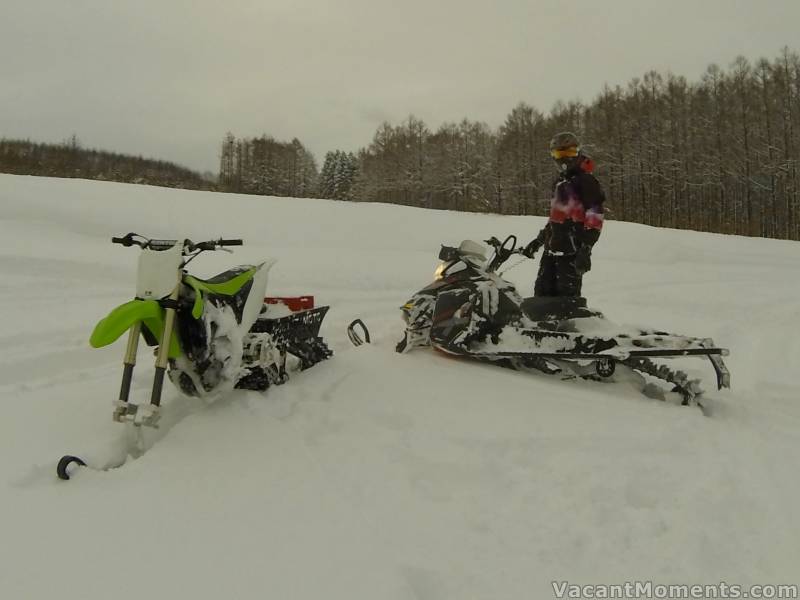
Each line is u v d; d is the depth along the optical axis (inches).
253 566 67.3
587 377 149.5
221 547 71.1
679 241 646.5
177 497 83.4
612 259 559.8
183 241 111.4
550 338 149.9
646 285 392.5
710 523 79.3
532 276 422.0
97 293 270.2
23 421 113.7
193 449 99.6
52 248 361.7
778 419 121.1
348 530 75.5
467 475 93.3
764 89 1734.7
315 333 161.8
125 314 98.3
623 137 1841.8
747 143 1706.4
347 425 113.0
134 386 139.0
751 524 78.9
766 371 167.5
